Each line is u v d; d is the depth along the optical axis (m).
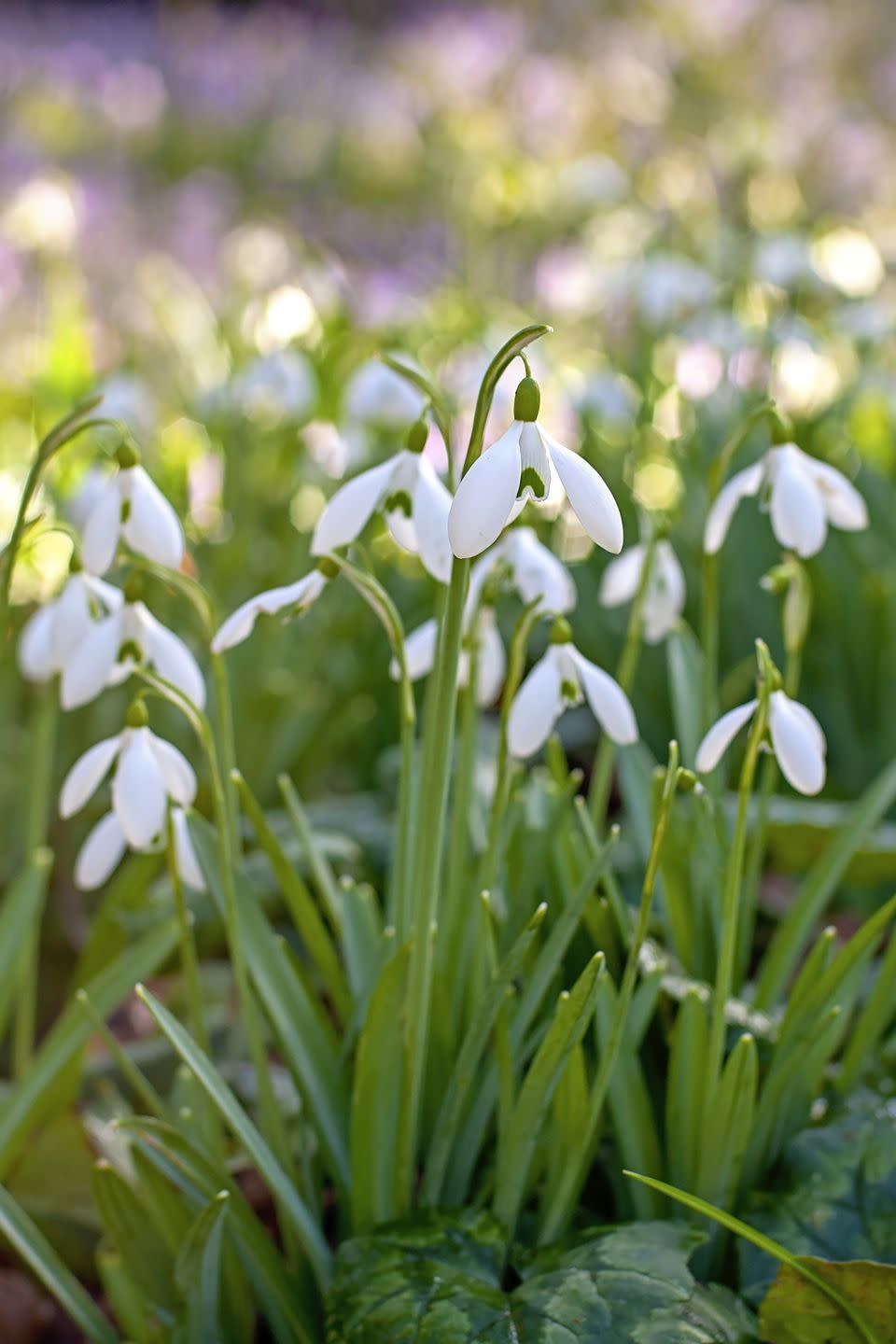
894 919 0.92
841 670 1.09
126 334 1.51
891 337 1.35
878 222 2.00
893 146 2.21
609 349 1.48
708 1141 0.73
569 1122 0.72
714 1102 0.72
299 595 0.70
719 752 0.70
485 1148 0.76
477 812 0.81
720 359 1.25
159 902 0.86
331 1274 0.73
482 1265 0.71
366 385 0.96
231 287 1.73
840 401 1.27
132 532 0.70
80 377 1.41
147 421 1.08
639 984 0.76
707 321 1.28
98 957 0.85
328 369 1.19
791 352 1.24
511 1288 0.73
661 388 1.26
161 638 0.71
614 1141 0.76
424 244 2.28
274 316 1.15
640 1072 0.76
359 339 1.25
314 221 2.55
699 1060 0.73
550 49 2.61
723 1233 0.74
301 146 2.86
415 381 0.69
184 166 2.85
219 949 0.93
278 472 1.21
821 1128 0.74
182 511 1.06
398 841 0.74
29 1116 0.77
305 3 3.82
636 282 1.36
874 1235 0.72
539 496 0.65
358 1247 0.71
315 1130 0.74
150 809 0.70
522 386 0.65
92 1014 0.74
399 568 1.20
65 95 2.76
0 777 0.96
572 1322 0.69
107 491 0.71
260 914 0.74
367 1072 0.72
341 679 1.12
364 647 1.15
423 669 0.75
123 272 1.89
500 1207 0.72
